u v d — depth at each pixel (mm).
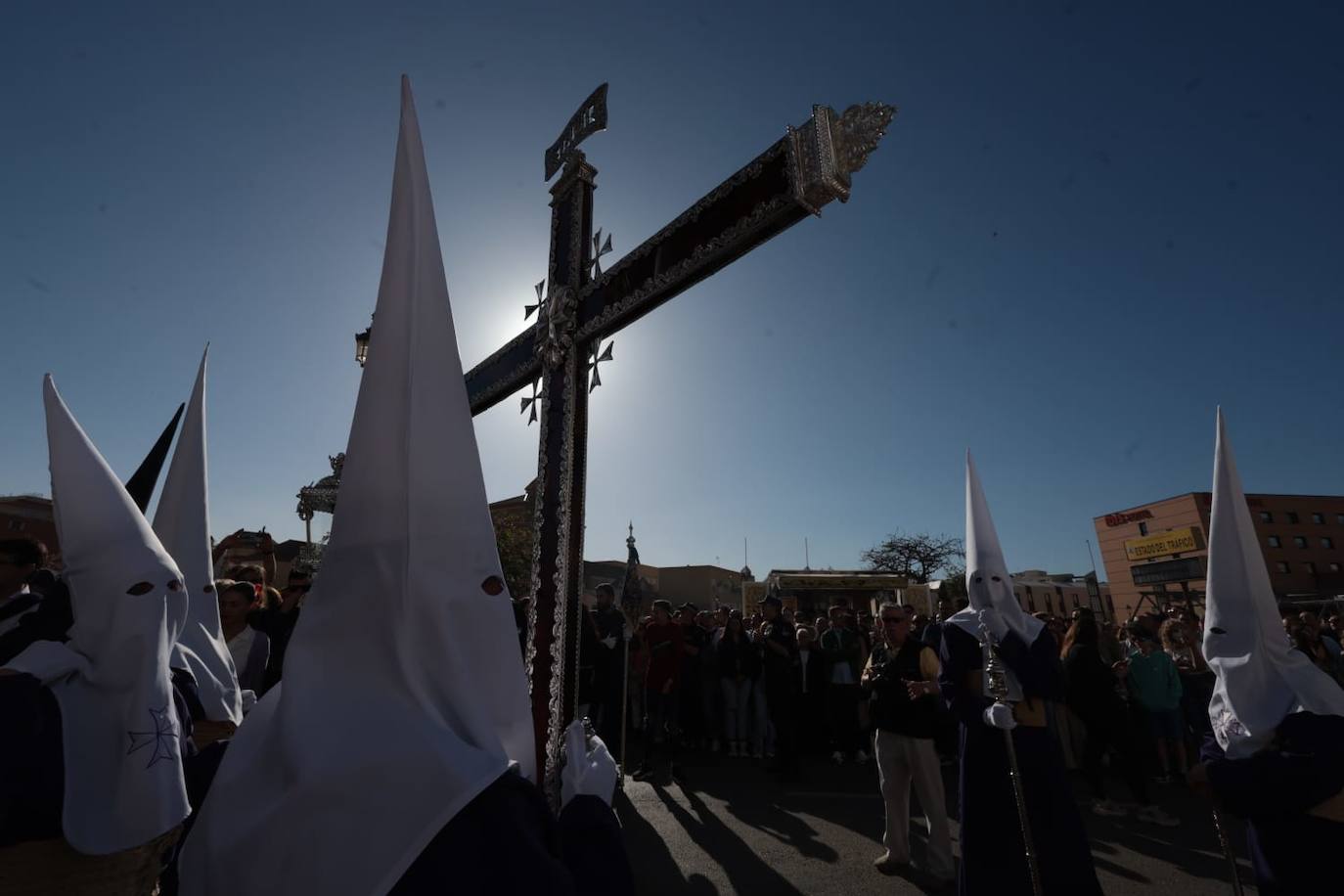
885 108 2553
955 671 3672
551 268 3998
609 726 7652
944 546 43062
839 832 5531
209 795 1086
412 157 1351
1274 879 2381
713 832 5520
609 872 1201
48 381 2299
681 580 43531
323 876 906
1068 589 43438
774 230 2779
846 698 8523
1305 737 2326
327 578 1152
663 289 3135
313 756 984
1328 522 54781
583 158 3926
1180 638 7777
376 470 1177
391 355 1228
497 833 961
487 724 1090
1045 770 3357
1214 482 2844
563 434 3508
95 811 1989
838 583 22391
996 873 3311
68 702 2023
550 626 3256
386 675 1088
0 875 1857
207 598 3270
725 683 8867
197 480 3381
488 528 1228
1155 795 6773
